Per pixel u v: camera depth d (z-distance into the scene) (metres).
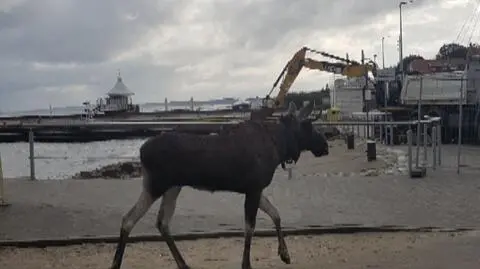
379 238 11.48
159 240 11.33
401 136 37.00
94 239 11.26
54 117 86.12
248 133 9.06
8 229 11.96
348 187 16.77
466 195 15.49
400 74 48.34
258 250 10.60
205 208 13.90
